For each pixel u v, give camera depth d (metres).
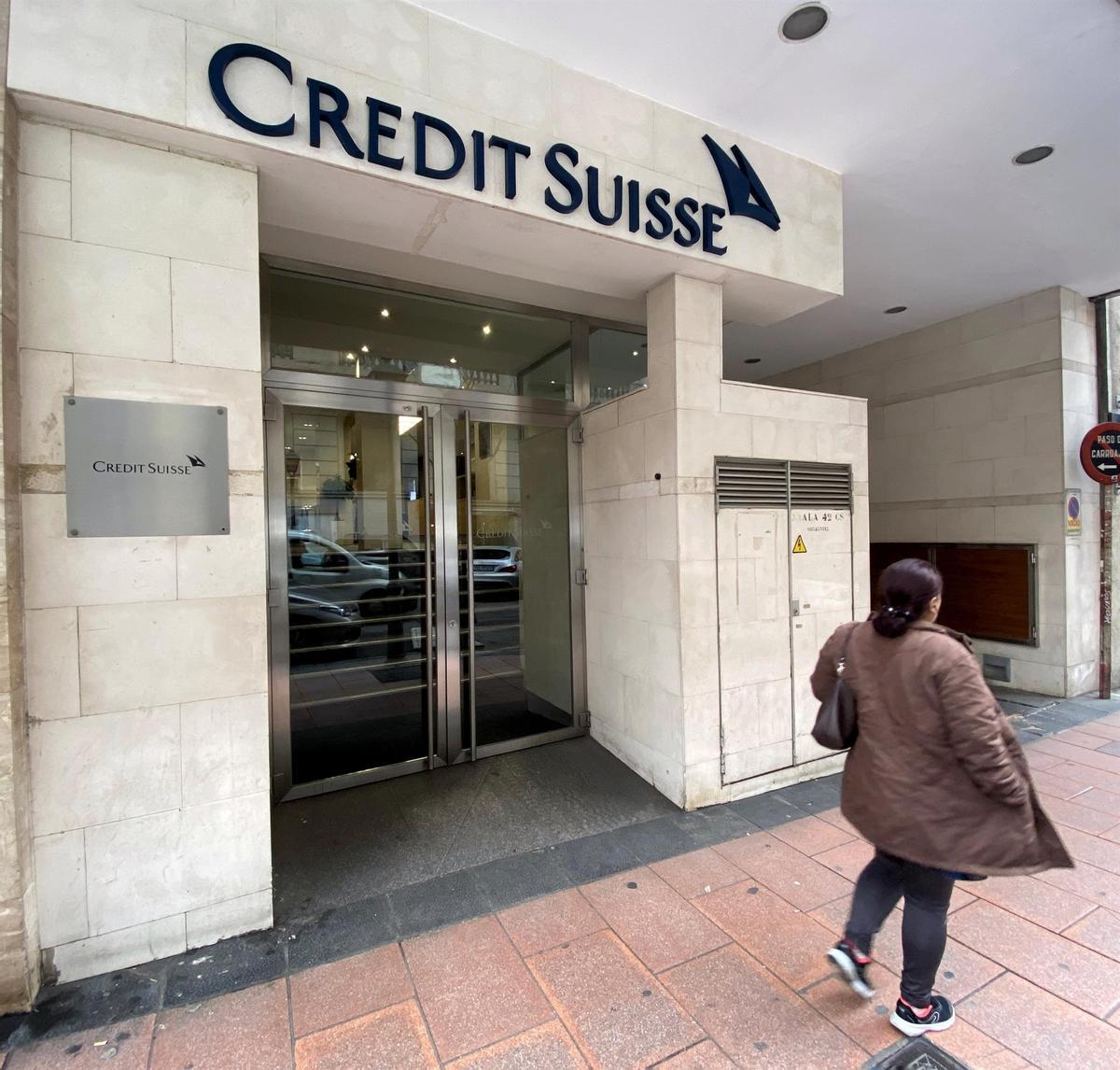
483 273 3.98
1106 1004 2.14
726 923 2.60
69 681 2.28
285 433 3.78
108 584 2.34
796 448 4.11
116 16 2.23
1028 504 5.98
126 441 2.36
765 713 3.93
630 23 2.84
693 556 3.68
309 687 3.88
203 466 2.49
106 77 2.21
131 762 2.38
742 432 3.89
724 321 4.73
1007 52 3.02
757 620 3.90
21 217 2.21
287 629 3.77
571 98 3.12
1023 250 5.02
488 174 2.92
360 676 4.03
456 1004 2.18
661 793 3.84
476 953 2.44
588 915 2.67
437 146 2.80
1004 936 2.51
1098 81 3.21
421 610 4.20
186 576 2.46
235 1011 2.16
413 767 4.13
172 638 2.43
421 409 4.15
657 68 3.14
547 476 4.66
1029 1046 1.97
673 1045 2.00
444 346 4.34
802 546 4.11
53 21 2.15
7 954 2.14
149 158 2.40
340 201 2.90
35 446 2.22
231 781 2.54
